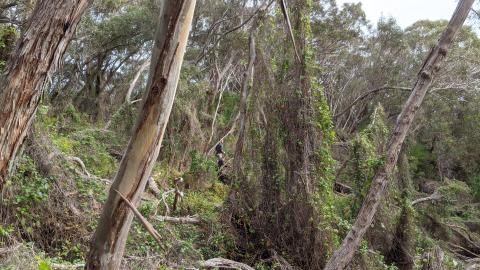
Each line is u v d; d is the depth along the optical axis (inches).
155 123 105.1
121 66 1139.9
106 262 106.2
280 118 422.3
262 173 419.5
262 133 428.5
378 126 527.2
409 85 1138.7
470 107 1159.6
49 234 283.4
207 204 468.8
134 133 105.5
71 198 312.8
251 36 446.0
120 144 611.8
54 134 462.9
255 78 439.2
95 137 591.5
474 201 1051.3
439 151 1205.1
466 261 624.4
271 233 405.1
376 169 342.0
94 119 886.4
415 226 538.9
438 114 1165.1
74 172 353.1
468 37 1037.8
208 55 1085.8
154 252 312.0
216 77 1048.2
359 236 327.3
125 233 107.7
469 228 828.0
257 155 424.5
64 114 678.5
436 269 453.1
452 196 811.4
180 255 323.9
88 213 311.7
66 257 274.7
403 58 1218.6
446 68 1026.1
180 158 607.2
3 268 200.8
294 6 433.1
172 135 604.1
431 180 1088.2
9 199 259.9
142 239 315.3
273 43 437.1
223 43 1029.8
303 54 423.5
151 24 930.1
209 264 329.4
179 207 450.6
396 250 500.1
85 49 963.3
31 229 269.7
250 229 408.8
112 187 105.8
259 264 375.9
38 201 279.4
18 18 554.9
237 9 1011.3
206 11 1031.6
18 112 154.0
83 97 948.0
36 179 289.1
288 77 425.7
